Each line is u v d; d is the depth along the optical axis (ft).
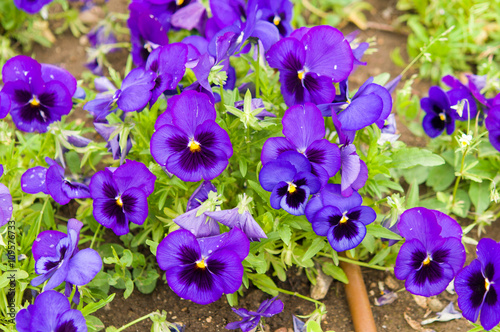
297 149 1.78
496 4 2.39
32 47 2.42
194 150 1.77
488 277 1.80
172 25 2.19
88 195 1.90
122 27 2.47
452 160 2.12
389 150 1.96
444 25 2.40
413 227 1.79
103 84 2.06
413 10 2.49
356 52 1.90
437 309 1.97
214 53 1.86
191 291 1.77
